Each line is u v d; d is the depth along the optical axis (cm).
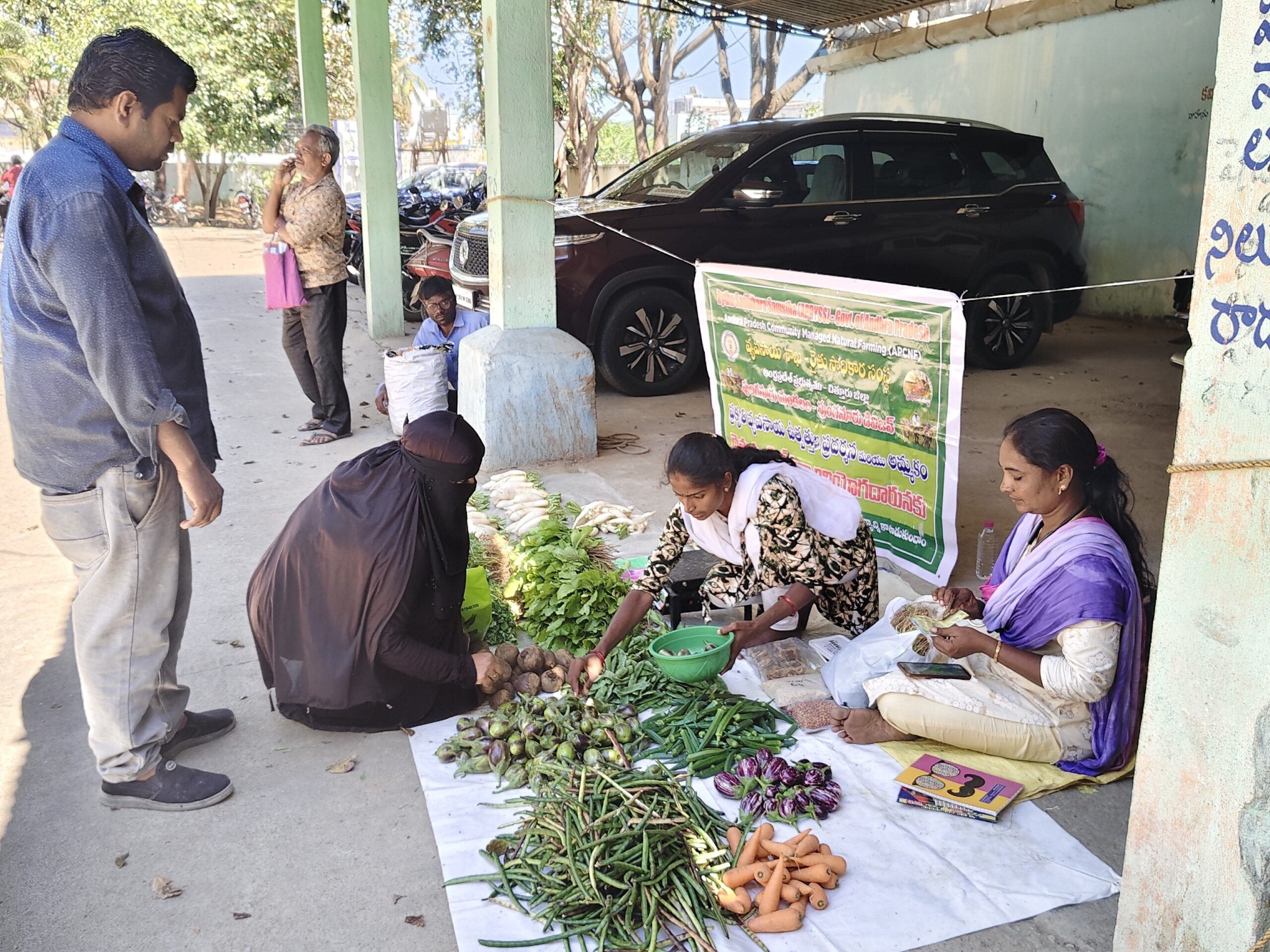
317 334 644
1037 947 230
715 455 320
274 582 313
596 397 804
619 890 242
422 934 239
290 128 2619
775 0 1195
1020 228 866
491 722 308
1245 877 182
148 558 269
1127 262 1172
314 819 282
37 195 238
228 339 1030
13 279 246
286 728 330
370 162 1022
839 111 1500
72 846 271
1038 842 265
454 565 322
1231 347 174
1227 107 171
